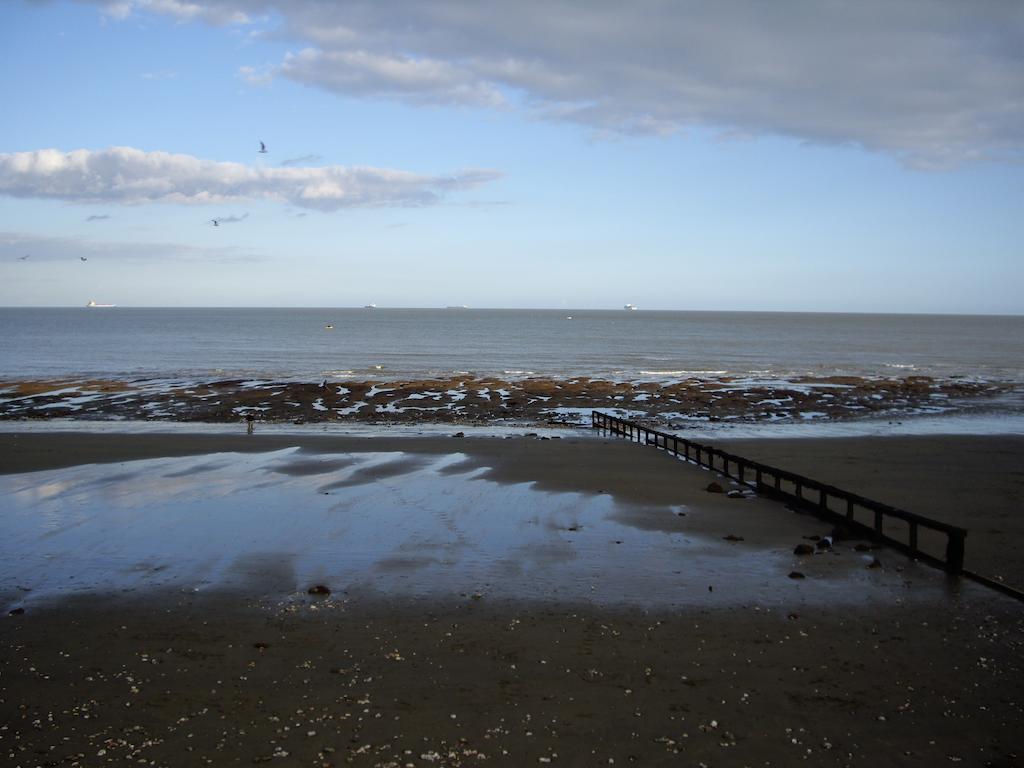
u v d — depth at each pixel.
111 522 16.34
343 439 28.11
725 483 20.47
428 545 14.67
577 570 13.14
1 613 11.16
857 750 7.57
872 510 16.03
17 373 57.88
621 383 49.69
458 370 62.88
